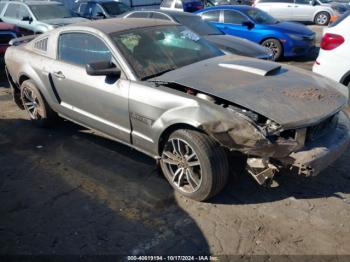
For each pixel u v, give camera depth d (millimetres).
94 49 4141
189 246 2939
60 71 4488
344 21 5297
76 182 3906
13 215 3400
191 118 3164
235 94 3213
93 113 4266
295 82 3547
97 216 3348
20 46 5488
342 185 3693
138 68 3791
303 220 3191
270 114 2994
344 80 5383
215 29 8328
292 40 9594
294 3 17500
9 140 4988
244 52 7043
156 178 3914
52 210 3455
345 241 2938
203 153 3168
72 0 17953
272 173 3062
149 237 3059
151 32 4301
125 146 4656
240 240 2980
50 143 4855
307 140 3131
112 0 13727
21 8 11000
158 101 3449
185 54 4215
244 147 2969
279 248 2881
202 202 3480
